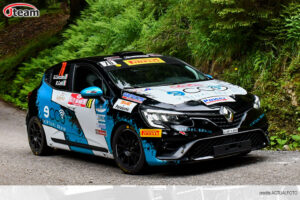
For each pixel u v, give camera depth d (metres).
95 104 6.48
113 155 6.20
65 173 6.37
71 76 7.34
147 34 12.11
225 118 5.59
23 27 26.41
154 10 12.98
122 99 6.09
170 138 5.44
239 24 8.83
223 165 6.14
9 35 25.98
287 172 5.36
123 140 6.04
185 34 11.27
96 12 16.25
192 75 6.96
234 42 9.82
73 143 7.15
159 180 5.53
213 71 10.11
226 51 9.95
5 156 8.16
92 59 7.25
